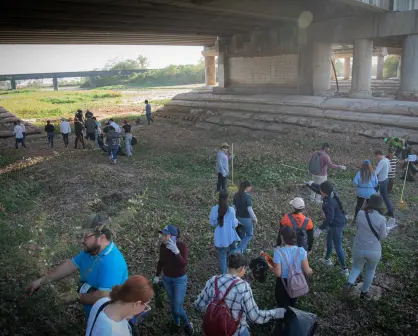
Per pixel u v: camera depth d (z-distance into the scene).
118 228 9.26
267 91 30.58
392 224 9.45
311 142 19.67
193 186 13.51
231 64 34.19
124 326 3.12
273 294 6.80
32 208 11.05
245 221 7.68
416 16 20.80
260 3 21.39
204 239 8.98
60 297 5.44
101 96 56.72
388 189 11.23
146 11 21.66
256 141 21.89
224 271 7.05
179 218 10.24
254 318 4.23
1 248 6.90
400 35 21.86
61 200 11.96
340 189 12.82
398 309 6.36
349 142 19.22
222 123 27.55
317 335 5.82
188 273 7.55
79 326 5.39
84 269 4.27
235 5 20.70
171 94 55.59
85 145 22.47
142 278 3.14
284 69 29.50
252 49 31.77
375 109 21.17
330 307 6.47
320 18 25.17
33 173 15.70
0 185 13.57
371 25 22.53
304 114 23.97
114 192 12.53
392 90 38.44
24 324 4.91
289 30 28.45
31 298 5.04
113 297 3.10
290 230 5.42
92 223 4.23
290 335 4.45
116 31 29.17
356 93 24.03
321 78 26.56
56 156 19.20
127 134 18.94
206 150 19.91
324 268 7.58
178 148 20.86
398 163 14.62
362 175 9.26
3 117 28.86
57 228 9.16
